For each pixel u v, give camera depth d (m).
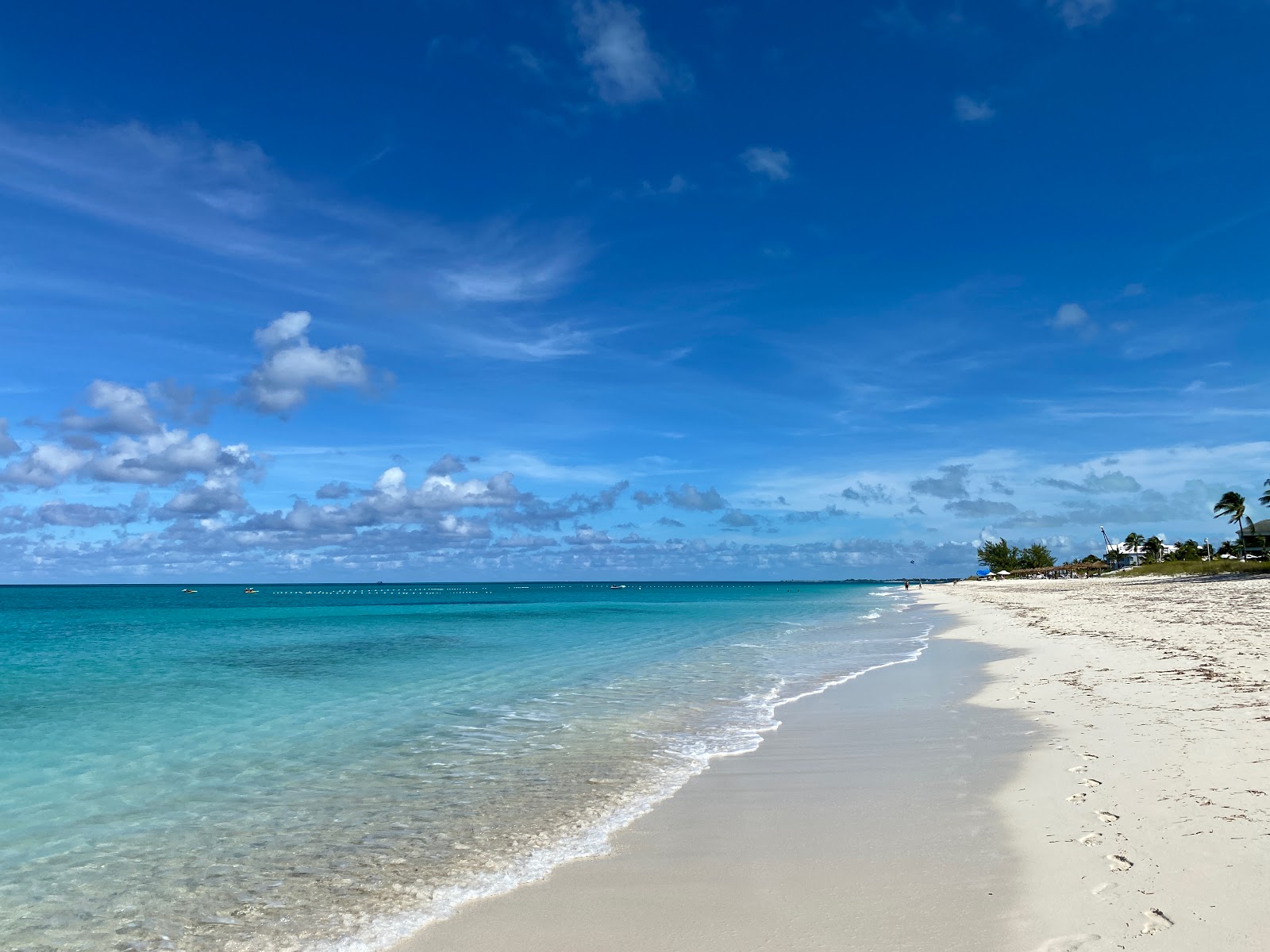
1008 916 5.50
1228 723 10.59
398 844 8.00
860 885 6.32
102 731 14.09
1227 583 63.25
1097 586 86.00
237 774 11.00
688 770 10.68
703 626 43.66
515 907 6.36
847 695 16.73
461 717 15.04
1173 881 5.75
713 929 5.73
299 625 47.91
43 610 77.19
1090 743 10.34
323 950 5.79
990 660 21.67
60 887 7.08
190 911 6.54
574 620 51.84
